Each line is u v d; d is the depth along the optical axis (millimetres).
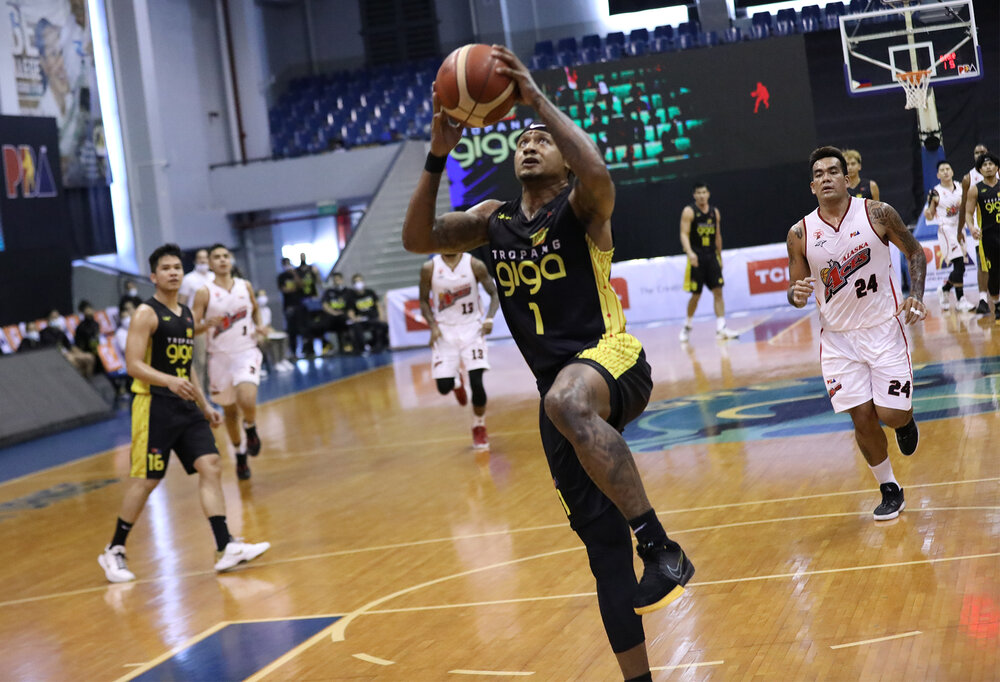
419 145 22938
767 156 20844
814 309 16516
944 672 3307
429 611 4727
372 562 5750
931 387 8258
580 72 21188
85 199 20469
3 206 16516
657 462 7227
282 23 27484
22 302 16922
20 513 8703
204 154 24656
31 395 14211
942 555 4461
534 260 3168
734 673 3531
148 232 22328
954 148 19828
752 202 21062
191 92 24500
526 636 4211
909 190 20250
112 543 6184
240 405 8680
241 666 4305
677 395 9914
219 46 25578
